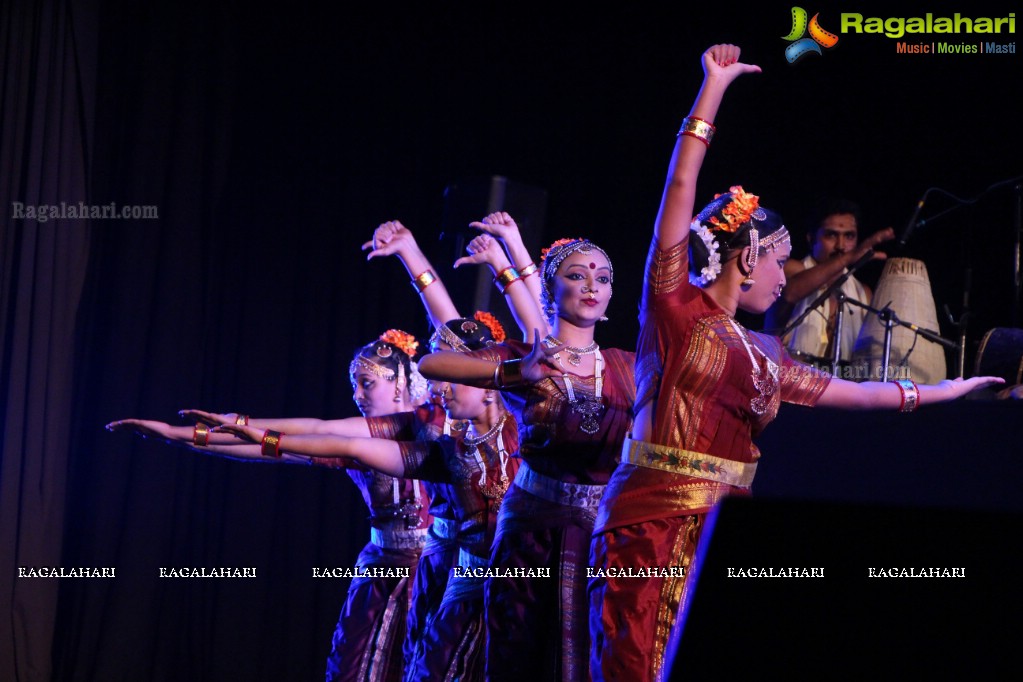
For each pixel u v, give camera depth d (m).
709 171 6.46
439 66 6.80
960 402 2.45
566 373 3.29
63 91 6.05
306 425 4.03
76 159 6.09
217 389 6.46
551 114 6.71
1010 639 1.72
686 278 2.74
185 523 6.26
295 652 6.36
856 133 6.33
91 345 6.23
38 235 5.91
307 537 6.45
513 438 3.80
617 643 2.61
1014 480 2.37
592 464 3.29
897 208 6.27
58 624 6.02
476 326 3.95
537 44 6.76
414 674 3.84
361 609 4.56
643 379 2.77
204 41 6.48
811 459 2.66
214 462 6.39
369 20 6.80
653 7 6.63
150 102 6.31
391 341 4.83
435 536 4.21
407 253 4.45
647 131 6.57
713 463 2.67
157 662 6.11
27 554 5.75
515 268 4.09
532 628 3.31
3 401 5.81
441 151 6.75
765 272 2.86
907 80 6.27
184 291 6.29
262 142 6.67
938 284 6.14
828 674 1.78
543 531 3.31
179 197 6.33
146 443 6.12
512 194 5.36
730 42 6.51
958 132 6.20
